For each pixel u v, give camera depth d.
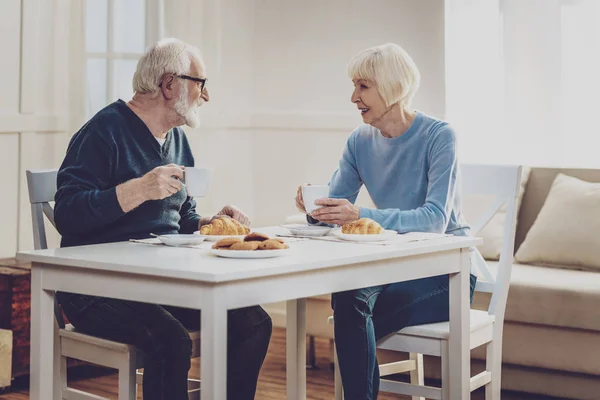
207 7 5.23
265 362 4.42
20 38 4.34
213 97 5.29
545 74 4.70
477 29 4.85
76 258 2.16
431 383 3.92
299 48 5.33
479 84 4.86
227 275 1.91
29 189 2.79
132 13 4.83
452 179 2.89
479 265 3.09
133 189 2.46
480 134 4.88
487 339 2.91
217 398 1.94
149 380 2.42
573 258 3.99
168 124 2.79
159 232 2.74
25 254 2.28
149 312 2.44
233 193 5.43
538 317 3.60
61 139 4.53
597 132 4.61
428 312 2.79
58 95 4.51
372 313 2.75
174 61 2.72
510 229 3.02
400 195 3.03
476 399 3.69
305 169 5.36
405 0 4.98
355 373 2.62
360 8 5.13
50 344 2.33
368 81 2.98
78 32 4.58
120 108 2.73
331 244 2.47
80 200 2.51
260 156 5.50
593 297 3.49
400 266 2.43
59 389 2.59
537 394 3.77
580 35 4.61
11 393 3.72
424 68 4.94
